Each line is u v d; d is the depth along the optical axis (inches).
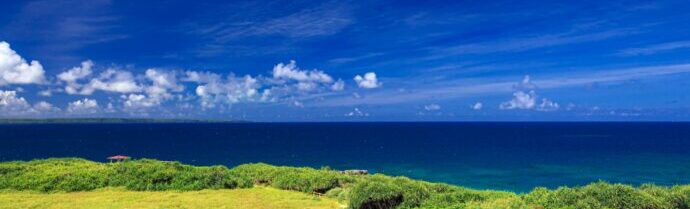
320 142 5511.8
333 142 5511.8
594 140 5812.0
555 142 5418.3
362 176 1480.1
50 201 1079.6
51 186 1248.2
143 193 1229.7
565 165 2896.2
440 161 3189.0
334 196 1242.6
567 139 6122.1
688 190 874.1
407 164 3004.4
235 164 3075.8
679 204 837.8
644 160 3157.0
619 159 3245.6
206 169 1496.1
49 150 4183.1
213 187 1331.2
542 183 2175.2
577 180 2257.6
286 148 4473.4
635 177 2324.1
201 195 1214.3
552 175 2440.9
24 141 5580.7
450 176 2426.2
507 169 2711.6
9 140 5782.5
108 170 1393.9
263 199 1163.9
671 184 2085.4
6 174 1322.6
